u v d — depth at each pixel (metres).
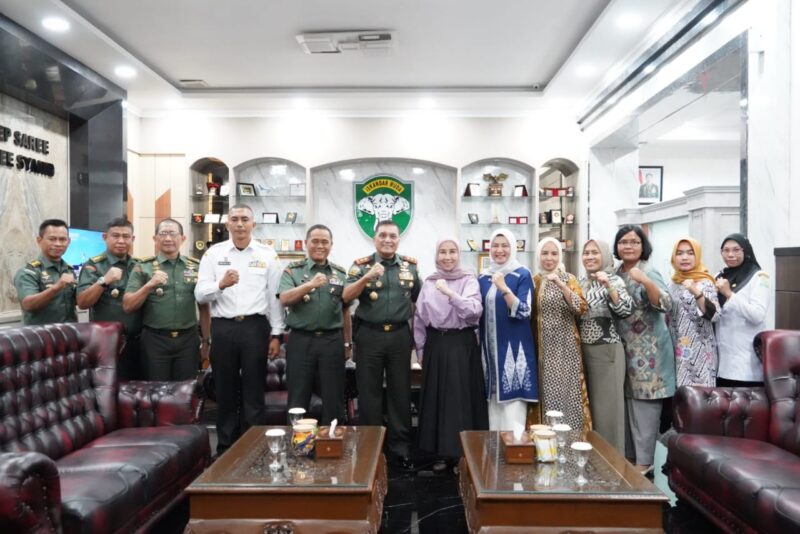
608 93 5.14
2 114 4.20
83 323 3.01
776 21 3.11
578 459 2.21
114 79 5.14
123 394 2.96
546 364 3.08
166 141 6.13
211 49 4.68
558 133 6.16
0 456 1.73
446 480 3.19
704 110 4.57
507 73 5.23
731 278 3.05
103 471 2.22
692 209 4.48
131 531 2.20
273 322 3.47
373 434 2.70
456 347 3.13
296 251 6.20
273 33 4.36
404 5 3.91
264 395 3.44
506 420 3.08
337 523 2.02
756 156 3.23
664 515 2.71
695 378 3.03
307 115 6.15
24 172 4.44
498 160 6.28
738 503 2.16
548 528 2.00
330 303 3.27
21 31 3.98
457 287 3.18
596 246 3.21
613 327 3.09
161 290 3.36
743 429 2.68
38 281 3.34
